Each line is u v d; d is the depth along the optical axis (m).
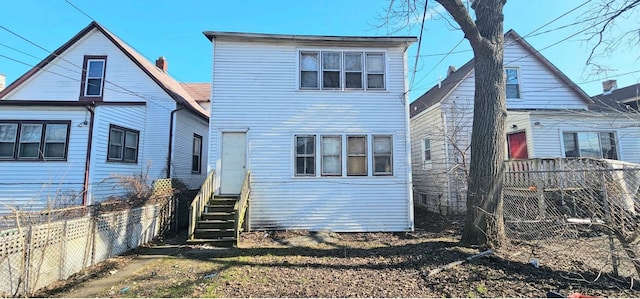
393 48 10.23
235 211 7.77
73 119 9.52
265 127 9.61
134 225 7.39
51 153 9.32
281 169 9.52
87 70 12.68
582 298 3.70
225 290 4.61
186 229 10.48
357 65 10.16
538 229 7.14
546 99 13.00
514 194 8.45
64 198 8.96
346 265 5.86
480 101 6.61
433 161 12.68
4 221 6.31
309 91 9.83
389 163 9.82
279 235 8.70
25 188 9.05
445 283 4.62
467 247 6.14
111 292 4.55
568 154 11.39
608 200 4.91
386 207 9.60
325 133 9.73
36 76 12.52
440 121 12.02
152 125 12.43
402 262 5.86
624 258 4.49
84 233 5.68
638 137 11.61
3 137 9.20
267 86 9.73
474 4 7.05
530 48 13.18
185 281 5.03
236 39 9.73
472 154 6.59
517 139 12.00
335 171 9.68
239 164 9.52
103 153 9.83
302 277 5.18
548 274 4.71
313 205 9.48
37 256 4.60
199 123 15.35
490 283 4.52
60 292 4.54
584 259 5.30
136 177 9.79
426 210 13.17
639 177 5.37
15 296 4.20
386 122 9.91
